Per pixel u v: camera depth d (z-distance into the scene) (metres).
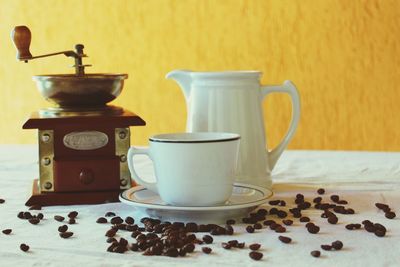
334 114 2.12
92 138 0.84
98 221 0.72
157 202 0.76
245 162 0.85
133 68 2.22
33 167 1.05
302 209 0.76
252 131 0.85
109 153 0.84
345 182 0.92
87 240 0.65
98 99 0.85
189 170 0.71
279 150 0.89
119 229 0.68
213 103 0.85
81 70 0.86
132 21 2.20
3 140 2.32
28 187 0.90
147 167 1.05
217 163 0.71
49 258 0.59
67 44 2.25
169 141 0.71
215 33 2.15
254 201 0.72
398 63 2.04
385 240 0.63
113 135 0.84
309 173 0.98
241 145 0.85
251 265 0.57
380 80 2.07
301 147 2.15
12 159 1.11
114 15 2.21
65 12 2.23
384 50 2.05
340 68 2.09
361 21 2.05
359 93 2.09
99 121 0.83
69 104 0.86
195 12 2.16
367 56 2.07
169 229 0.66
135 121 0.84
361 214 0.73
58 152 0.83
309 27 2.09
